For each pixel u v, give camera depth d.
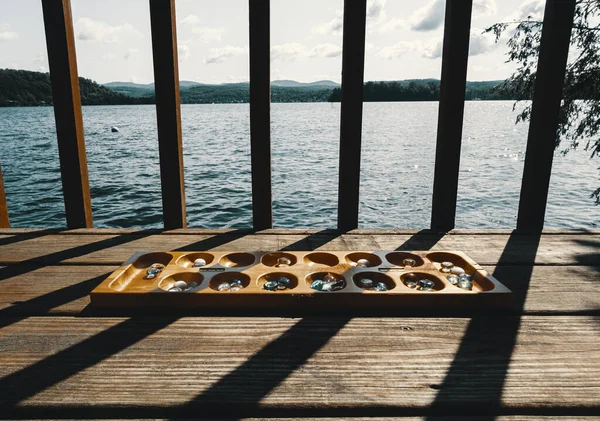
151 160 18.94
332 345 1.26
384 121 58.75
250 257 1.88
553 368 1.16
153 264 1.82
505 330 1.36
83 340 1.28
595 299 1.58
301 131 41.00
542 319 1.43
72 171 2.33
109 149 23.64
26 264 1.88
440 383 1.09
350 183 2.34
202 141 29.66
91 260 1.92
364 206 10.44
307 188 12.92
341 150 2.30
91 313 1.45
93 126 48.38
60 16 2.11
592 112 4.40
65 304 1.51
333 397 1.03
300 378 1.10
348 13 2.12
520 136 36.03
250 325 1.37
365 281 1.61
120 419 0.96
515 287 1.68
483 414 0.99
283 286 1.57
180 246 2.12
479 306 1.50
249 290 1.50
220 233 2.34
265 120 2.25
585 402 1.02
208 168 17.12
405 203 10.74
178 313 1.45
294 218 9.77
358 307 1.49
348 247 2.13
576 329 1.37
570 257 2.02
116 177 14.44
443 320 1.42
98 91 170.62
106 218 9.56
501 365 1.17
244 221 9.68
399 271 1.71
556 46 2.21
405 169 16.16
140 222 9.29
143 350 1.22
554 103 2.28
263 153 2.30
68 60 2.17
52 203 10.90
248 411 0.98
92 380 1.09
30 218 9.69
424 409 0.99
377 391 1.05
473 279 1.71
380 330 1.35
